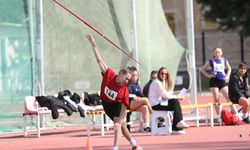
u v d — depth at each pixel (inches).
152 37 1370.6
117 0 1302.9
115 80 786.2
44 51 1198.3
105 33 1278.3
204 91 2260.1
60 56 1221.7
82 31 1250.0
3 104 1146.7
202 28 2874.0
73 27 1239.5
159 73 1036.5
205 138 952.3
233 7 2566.4
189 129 1106.7
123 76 781.9
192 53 1333.7
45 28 1200.2
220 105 1181.7
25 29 1176.8
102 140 972.6
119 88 784.3
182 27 2974.9
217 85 1223.5
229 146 844.6
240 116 1211.9
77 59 1244.5
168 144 885.2
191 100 1332.4
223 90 1222.9
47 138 1037.8
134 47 1285.7
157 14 1393.9
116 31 1294.3
